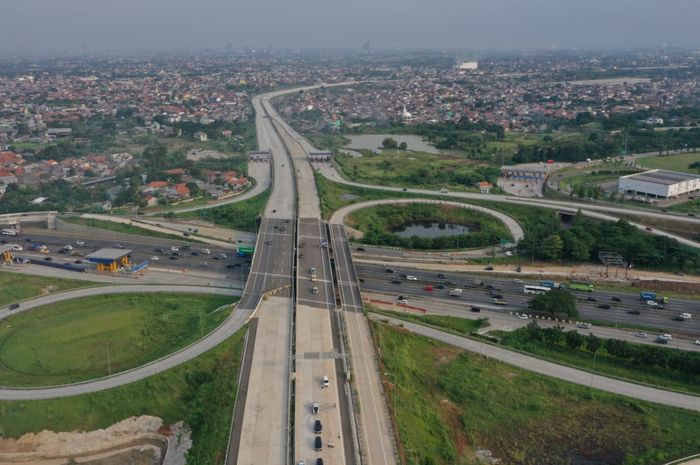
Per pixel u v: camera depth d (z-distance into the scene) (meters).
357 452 118.75
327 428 126.25
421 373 158.88
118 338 183.75
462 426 140.38
